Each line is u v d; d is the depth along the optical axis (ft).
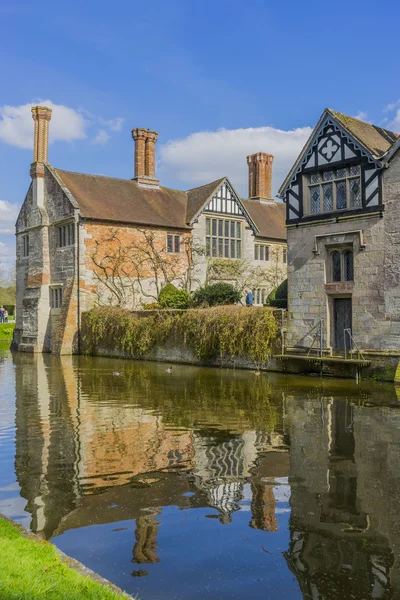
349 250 58.23
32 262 99.50
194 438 30.60
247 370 62.75
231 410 38.58
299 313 61.93
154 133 104.17
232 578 15.19
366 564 15.90
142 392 47.19
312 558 16.28
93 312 85.51
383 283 54.44
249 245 106.32
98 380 55.83
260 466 25.25
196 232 99.45
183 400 42.91
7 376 60.34
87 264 88.94
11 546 15.28
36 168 97.09
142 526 18.66
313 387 48.83
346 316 58.80
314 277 60.70
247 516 19.40
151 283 94.32
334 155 58.95
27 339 99.55
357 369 53.93
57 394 46.75
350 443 29.01
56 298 95.04
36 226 97.25
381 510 19.80
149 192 102.12
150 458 26.76
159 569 15.69
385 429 32.04
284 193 63.93
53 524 18.90
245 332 62.54
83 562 16.14
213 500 20.98
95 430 32.86
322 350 58.85
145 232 94.02
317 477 23.53
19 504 20.80
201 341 66.74
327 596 14.24
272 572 15.49
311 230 61.16
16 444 29.78
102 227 90.27
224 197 103.19
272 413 37.27
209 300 75.05
